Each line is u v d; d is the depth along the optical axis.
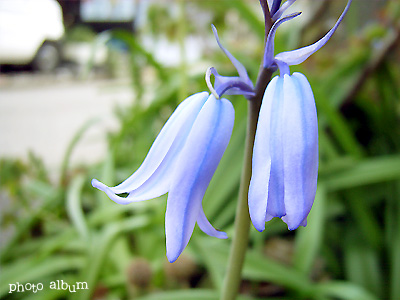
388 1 0.20
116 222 0.14
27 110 0.47
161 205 0.14
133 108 0.20
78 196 0.14
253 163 0.05
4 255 0.16
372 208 0.16
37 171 0.20
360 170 0.14
